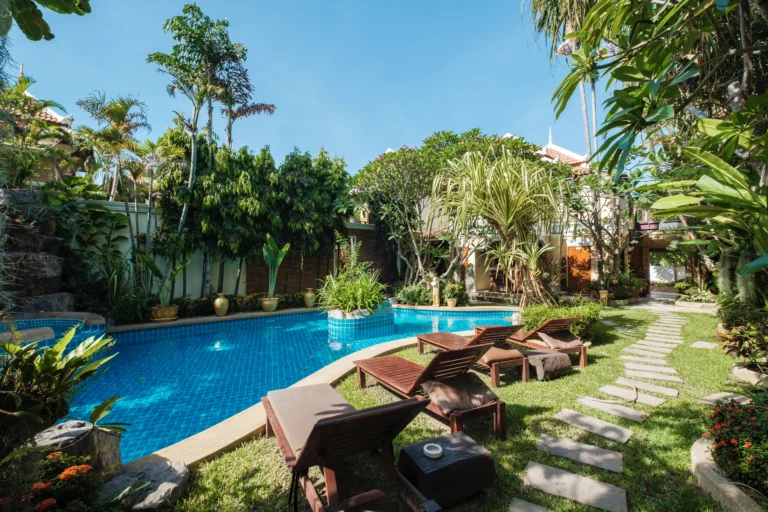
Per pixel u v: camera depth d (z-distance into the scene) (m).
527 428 3.88
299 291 15.65
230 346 8.89
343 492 2.87
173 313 10.50
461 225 7.54
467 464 2.73
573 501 2.76
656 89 2.37
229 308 12.29
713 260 12.08
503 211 7.16
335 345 9.02
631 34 2.98
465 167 7.49
